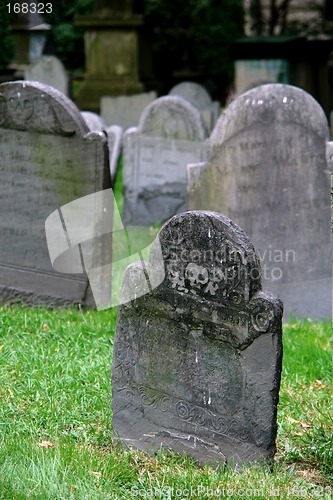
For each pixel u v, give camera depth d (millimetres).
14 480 5191
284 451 5934
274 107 8789
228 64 26547
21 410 6359
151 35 21781
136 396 5898
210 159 9062
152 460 5738
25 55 21172
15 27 20734
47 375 6941
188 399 5707
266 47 18359
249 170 8945
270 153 8867
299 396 6914
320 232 8898
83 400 6547
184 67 26609
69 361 7234
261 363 5398
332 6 27922
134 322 5852
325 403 6793
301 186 8867
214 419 5617
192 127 13008
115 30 20656
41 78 18781
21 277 9086
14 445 5684
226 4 26688
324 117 8758
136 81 20594
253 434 5477
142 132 13227
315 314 9023
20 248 9055
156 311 5746
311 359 7660
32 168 8867
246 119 8867
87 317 8461
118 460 5652
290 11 29109
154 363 5809
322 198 8836
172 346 5723
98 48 20750
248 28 27859
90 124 13820
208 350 5594
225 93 26031
